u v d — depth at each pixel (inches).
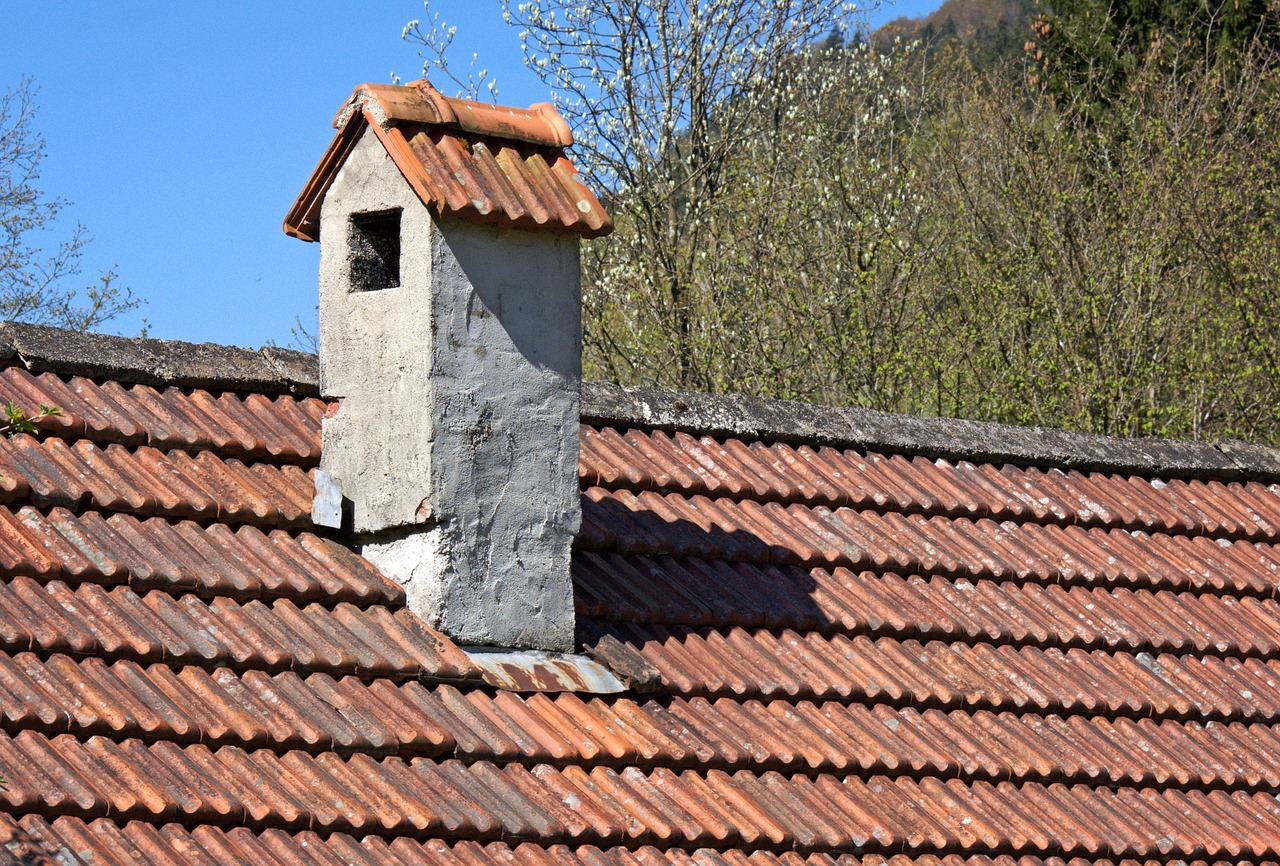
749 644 792.3
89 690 591.5
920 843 720.3
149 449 733.3
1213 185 2454.5
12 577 631.2
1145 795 818.8
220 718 610.2
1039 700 837.2
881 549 895.1
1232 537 1039.0
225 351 814.5
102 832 544.4
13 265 2388.0
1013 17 4362.7
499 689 687.7
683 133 2527.1
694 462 917.2
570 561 754.8
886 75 2645.2
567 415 736.3
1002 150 2564.0
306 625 673.6
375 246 752.3
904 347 2235.5
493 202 708.7
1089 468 1049.5
